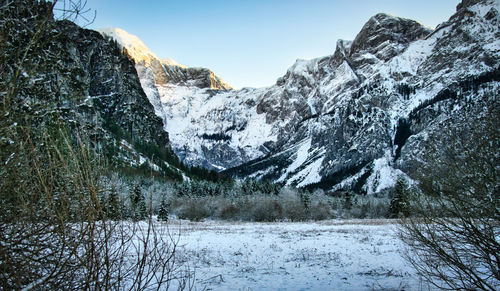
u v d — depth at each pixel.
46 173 3.54
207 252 19.33
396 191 52.34
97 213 3.38
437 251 6.18
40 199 3.75
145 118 179.00
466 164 6.05
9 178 3.49
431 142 6.71
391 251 19.06
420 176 6.62
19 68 3.45
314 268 15.10
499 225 5.95
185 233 29.53
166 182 88.06
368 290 10.94
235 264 16.02
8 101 3.36
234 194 75.69
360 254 18.56
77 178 3.38
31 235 3.62
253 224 46.94
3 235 3.57
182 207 62.03
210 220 60.56
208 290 10.88
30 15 3.70
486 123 6.03
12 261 3.48
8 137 3.50
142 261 3.64
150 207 3.82
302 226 41.31
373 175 164.00
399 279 12.05
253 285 11.96
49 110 3.67
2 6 3.49
